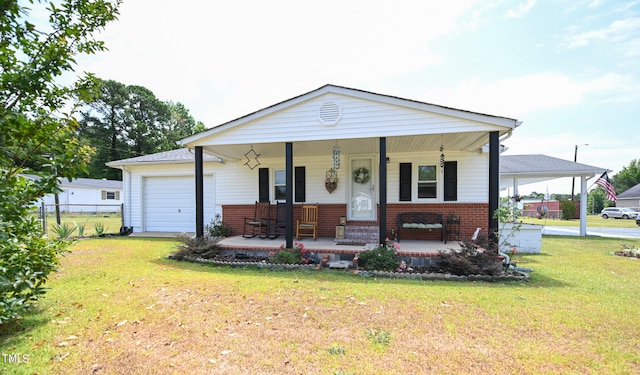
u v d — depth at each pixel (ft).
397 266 18.80
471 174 27.32
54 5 8.52
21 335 9.71
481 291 14.43
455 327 10.29
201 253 22.39
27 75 7.89
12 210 8.54
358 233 27.48
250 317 11.19
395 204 27.78
